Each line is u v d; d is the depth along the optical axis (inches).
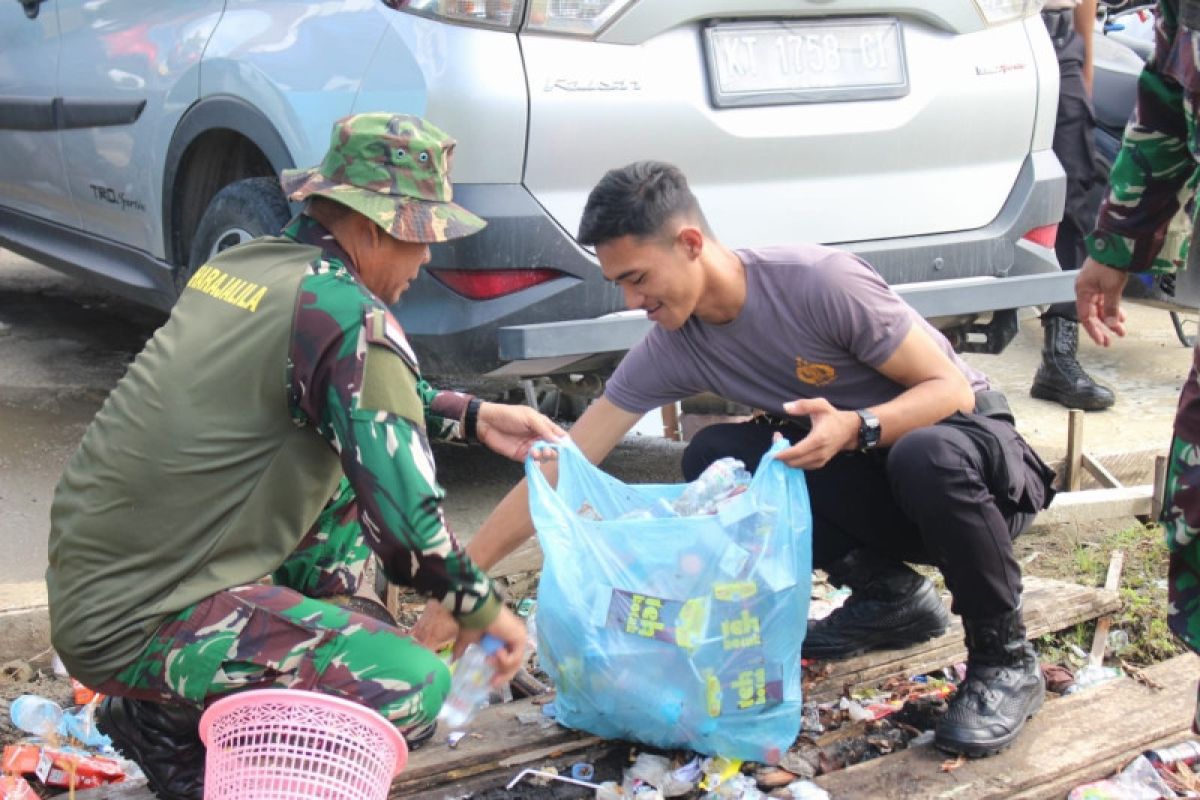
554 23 140.1
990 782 105.3
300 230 94.0
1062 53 210.7
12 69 217.6
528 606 137.6
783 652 104.7
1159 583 150.2
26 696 115.2
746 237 151.1
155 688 91.4
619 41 142.8
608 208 103.8
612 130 142.7
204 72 168.2
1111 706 117.2
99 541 90.3
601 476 111.7
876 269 157.2
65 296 277.4
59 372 221.6
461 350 143.1
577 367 149.9
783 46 150.9
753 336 111.9
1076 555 156.0
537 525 105.4
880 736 113.9
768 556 102.9
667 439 200.1
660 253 104.5
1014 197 167.2
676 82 145.6
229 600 90.1
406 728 91.9
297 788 82.4
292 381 88.3
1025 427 208.4
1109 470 184.1
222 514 90.0
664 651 103.2
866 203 156.9
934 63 159.3
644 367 118.0
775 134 150.0
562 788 105.7
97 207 199.5
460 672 94.2
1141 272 115.6
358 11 149.0
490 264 139.9
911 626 124.6
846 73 154.3
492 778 106.7
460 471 182.7
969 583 109.3
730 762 107.0
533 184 140.7
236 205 163.3
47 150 210.2
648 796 103.7
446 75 138.6
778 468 104.0
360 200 89.5
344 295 88.4
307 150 151.0
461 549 88.0
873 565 123.7
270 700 82.8
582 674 105.2
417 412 88.4
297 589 107.3
